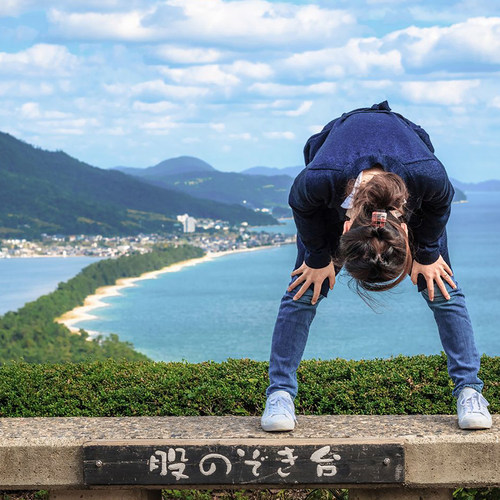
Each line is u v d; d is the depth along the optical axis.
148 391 3.95
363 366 4.21
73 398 4.00
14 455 2.84
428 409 3.73
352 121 2.90
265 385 3.93
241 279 123.94
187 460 2.75
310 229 2.87
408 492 2.79
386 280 2.48
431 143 3.09
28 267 136.88
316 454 2.71
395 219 2.50
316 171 2.71
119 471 2.77
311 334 69.88
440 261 2.99
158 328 75.50
